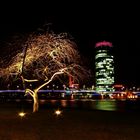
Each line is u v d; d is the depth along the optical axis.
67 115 30.53
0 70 32.47
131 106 52.03
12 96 127.88
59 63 32.22
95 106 51.69
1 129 21.02
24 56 31.11
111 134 18.36
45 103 66.25
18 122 25.09
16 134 18.78
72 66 32.81
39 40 31.50
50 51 31.64
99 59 183.25
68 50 32.22
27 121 25.73
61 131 19.77
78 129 20.58
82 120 26.00
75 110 37.91
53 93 135.00
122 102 74.12
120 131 19.52
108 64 182.25
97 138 17.03
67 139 16.83
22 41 31.83
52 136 17.86
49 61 32.34
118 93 140.12
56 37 31.83
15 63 31.75
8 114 33.09
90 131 19.61
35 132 19.50
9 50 32.31
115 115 30.44
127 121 25.03
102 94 128.50
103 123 23.80
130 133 18.69
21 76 31.78
